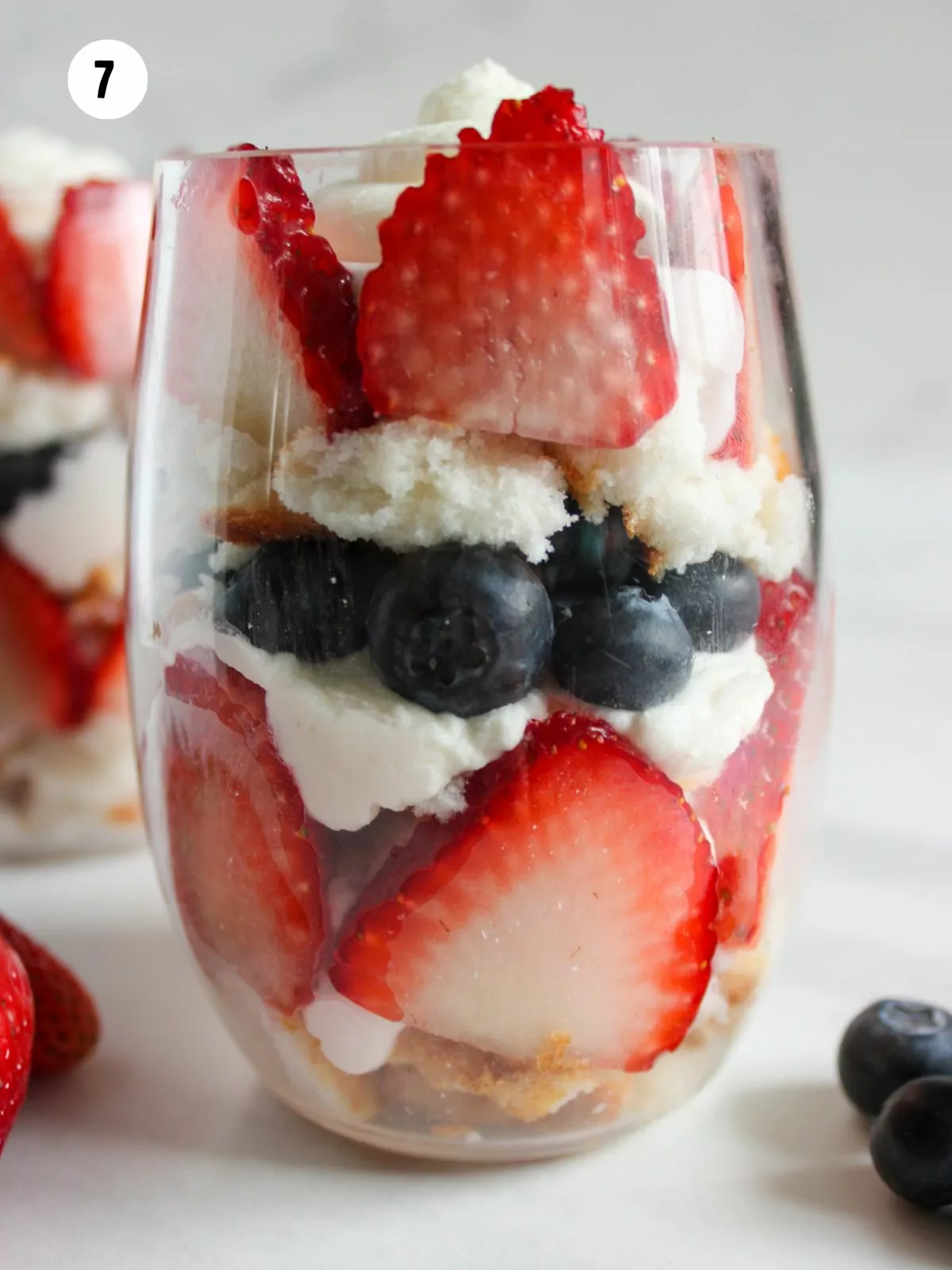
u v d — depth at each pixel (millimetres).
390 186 265
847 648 526
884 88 568
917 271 589
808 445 290
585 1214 290
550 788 264
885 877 385
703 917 277
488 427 258
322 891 274
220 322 271
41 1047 317
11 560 385
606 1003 276
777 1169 299
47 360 379
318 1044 287
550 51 570
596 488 262
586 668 263
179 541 280
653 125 574
